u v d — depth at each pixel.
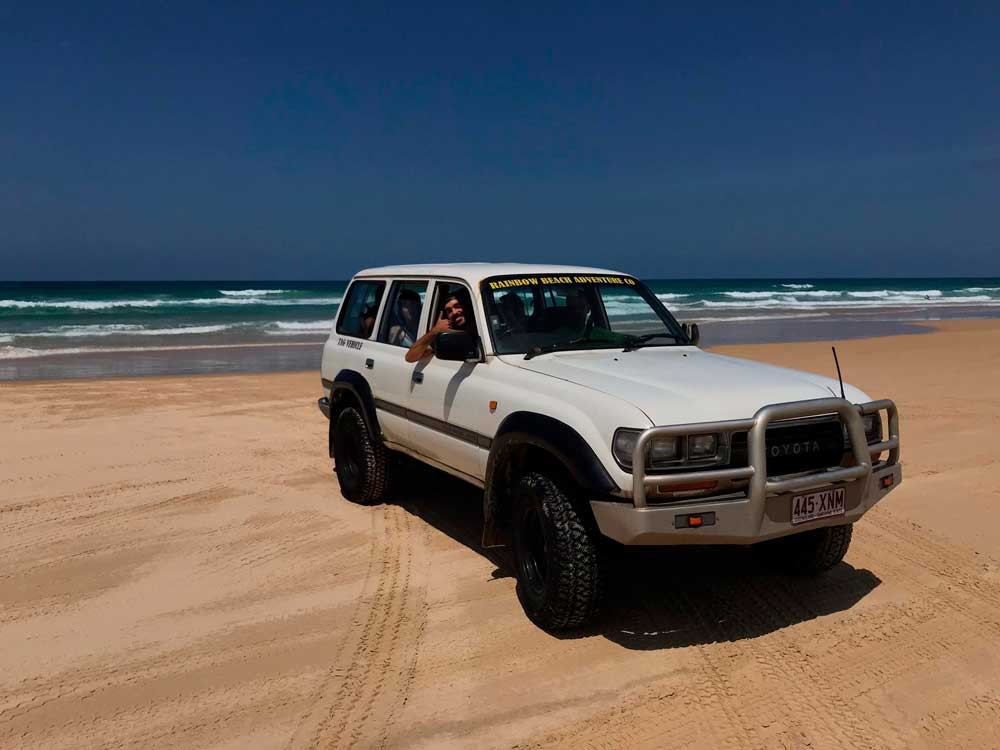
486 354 4.91
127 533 5.88
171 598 4.73
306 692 3.68
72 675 3.85
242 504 6.58
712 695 3.59
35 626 4.38
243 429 9.66
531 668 3.85
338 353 6.83
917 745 3.22
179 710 3.54
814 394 4.11
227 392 12.55
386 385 5.92
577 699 3.57
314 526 6.00
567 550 3.96
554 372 4.52
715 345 20.92
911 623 4.27
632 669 3.82
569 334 5.21
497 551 5.44
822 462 4.03
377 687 3.70
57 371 15.67
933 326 29.14
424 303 5.76
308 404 11.45
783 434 3.93
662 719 3.40
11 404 11.38
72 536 5.82
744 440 3.83
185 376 14.76
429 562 5.25
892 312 40.38
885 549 5.33
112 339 22.75
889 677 3.74
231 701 3.61
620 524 3.71
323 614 4.48
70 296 48.78
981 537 5.53
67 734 3.38
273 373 15.39
